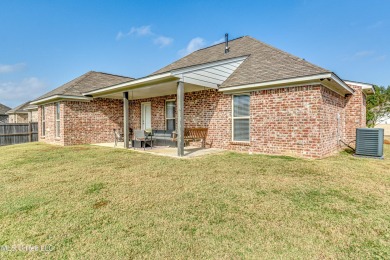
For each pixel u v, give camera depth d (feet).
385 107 67.56
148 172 18.88
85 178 17.49
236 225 9.69
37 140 54.49
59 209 11.76
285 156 24.39
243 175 17.34
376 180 15.87
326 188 14.19
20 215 11.16
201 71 27.96
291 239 8.55
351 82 33.19
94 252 8.00
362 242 8.35
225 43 41.04
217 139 32.37
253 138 27.78
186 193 13.66
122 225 9.89
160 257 7.63
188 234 9.04
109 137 45.27
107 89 34.78
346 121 33.73
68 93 39.47
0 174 19.31
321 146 23.00
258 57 33.14
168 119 40.04
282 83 24.16
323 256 7.54
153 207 11.70
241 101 29.66
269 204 11.80
